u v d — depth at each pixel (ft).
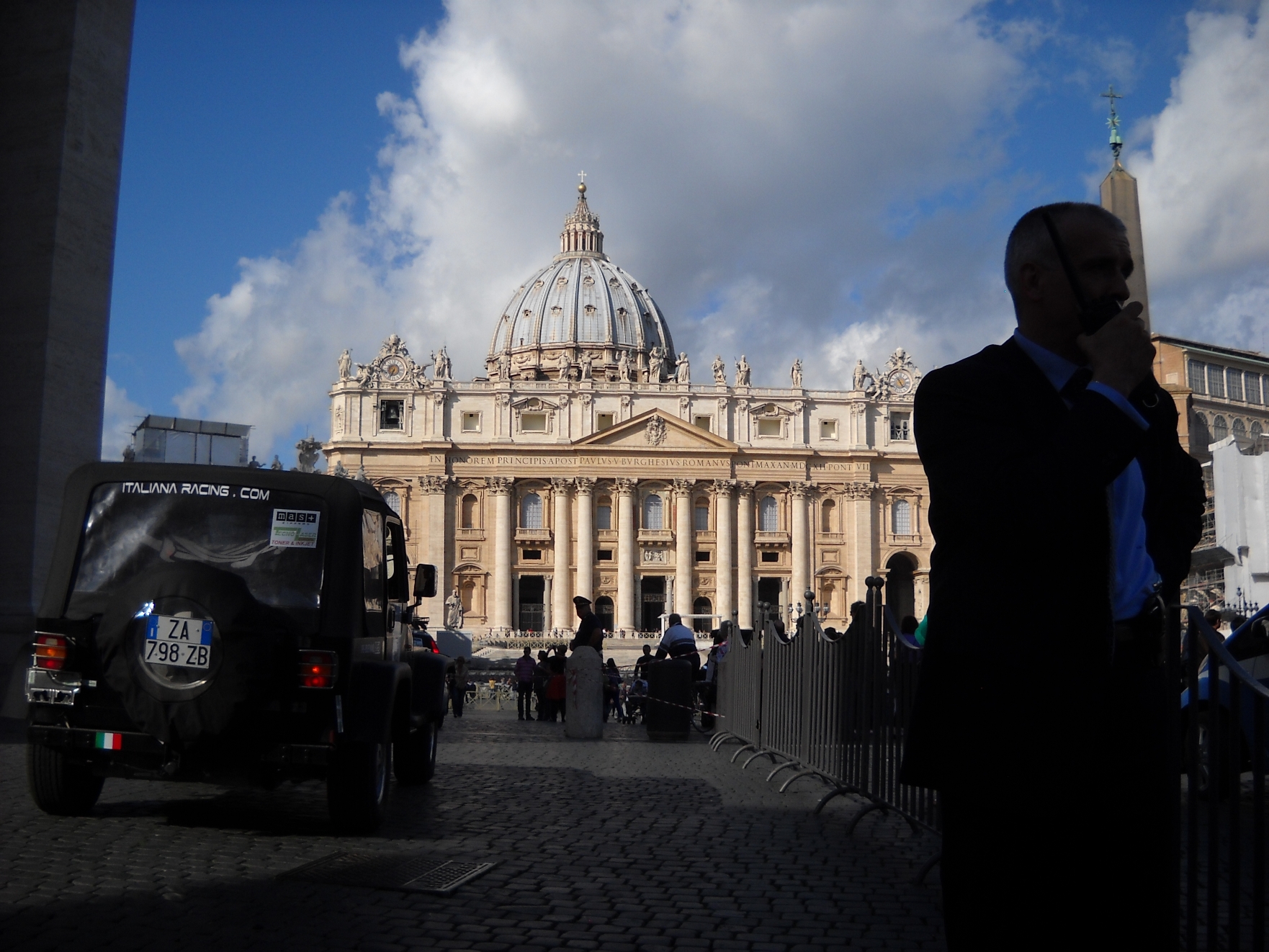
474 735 78.59
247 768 33.73
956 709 11.75
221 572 32.48
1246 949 21.47
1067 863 11.39
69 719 34.14
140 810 38.06
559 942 22.91
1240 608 156.66
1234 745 17.63
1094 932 11.41
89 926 23.04
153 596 31.96
